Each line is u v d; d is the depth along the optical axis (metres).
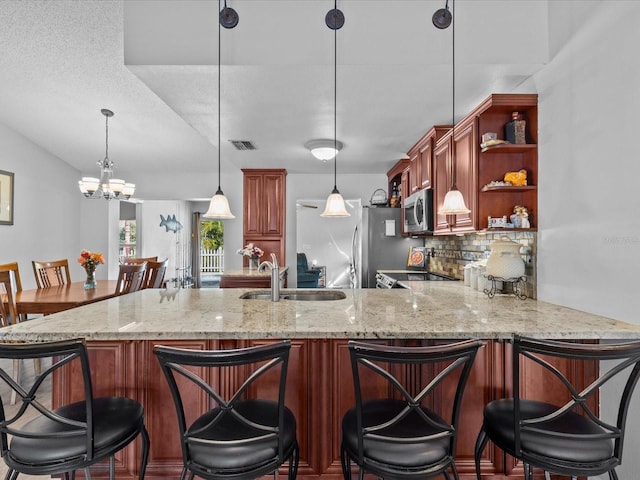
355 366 1.13
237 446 1.16
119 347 1.65
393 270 4.18
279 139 3.37
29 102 3.87
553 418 1.17
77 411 1.36
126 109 3.97
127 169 5.65
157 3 1.93
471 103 2.48
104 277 5.68
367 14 1.94
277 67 1.95
